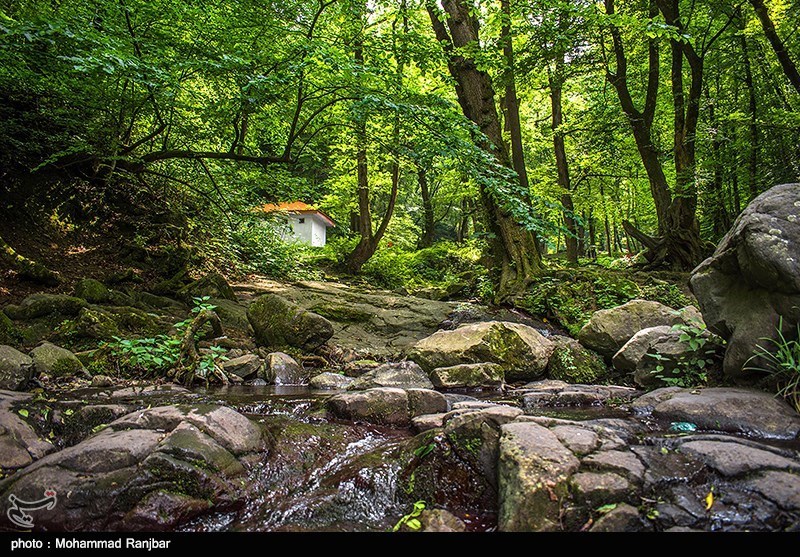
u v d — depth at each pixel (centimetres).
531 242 1123
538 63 1382
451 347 644
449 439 316
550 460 261
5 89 853
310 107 938
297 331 716
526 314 1012
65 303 654
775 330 378
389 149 910
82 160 935
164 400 446
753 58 1447
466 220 3198
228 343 696
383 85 809
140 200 1134
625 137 1830
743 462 262
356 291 1331
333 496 296
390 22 1402
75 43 593
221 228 1302
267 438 355
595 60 1524
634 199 2698
